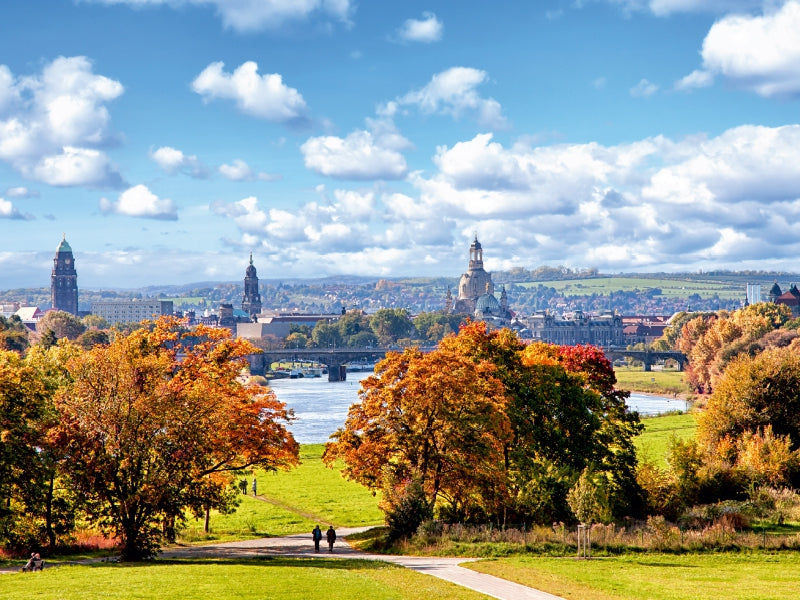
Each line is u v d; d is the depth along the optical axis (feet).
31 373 218.59
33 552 199.62
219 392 242.37
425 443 250.16
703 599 159.33
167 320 269.64
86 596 146.20
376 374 263.29
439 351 258.37
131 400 208.64
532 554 214.48
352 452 256.11
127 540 208.54
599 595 162.91
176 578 165.07
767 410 345.31
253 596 149.38
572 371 305.94
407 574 181.37
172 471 209.56
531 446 269.03
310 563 199.11
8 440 207.21
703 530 235.61
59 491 232.94
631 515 273.95
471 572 186.19
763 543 222.28
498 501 252.42
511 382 278.46
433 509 248.93
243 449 248.73
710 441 349.61
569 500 223.71
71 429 208.95
